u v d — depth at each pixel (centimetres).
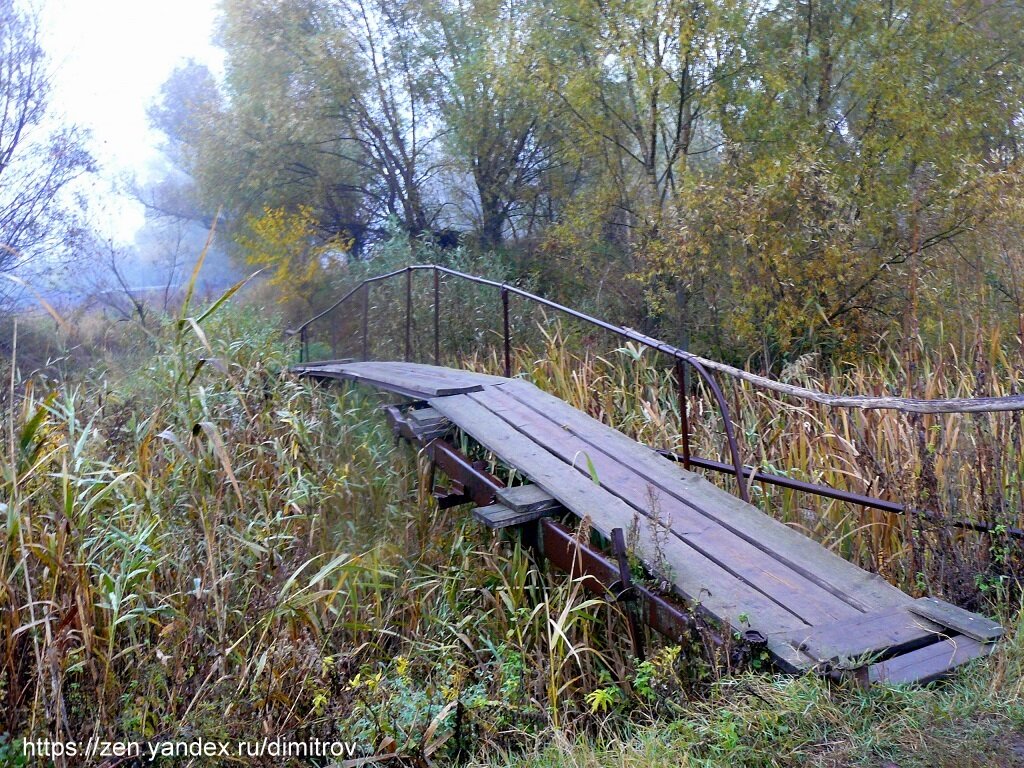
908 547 446
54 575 347
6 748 304
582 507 438
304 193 1841
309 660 355
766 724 281
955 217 960
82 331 1357
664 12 1200
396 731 344
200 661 358
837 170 1089
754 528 419
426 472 607
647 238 1232
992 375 542
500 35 1409
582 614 415
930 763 254
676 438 634
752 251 1012
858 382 707
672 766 274
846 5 1237
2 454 362
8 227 1380
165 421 509
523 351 966
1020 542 404
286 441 601
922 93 1144
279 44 1733
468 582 499
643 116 1351
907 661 311
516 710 358
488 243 1734
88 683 346
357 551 543
